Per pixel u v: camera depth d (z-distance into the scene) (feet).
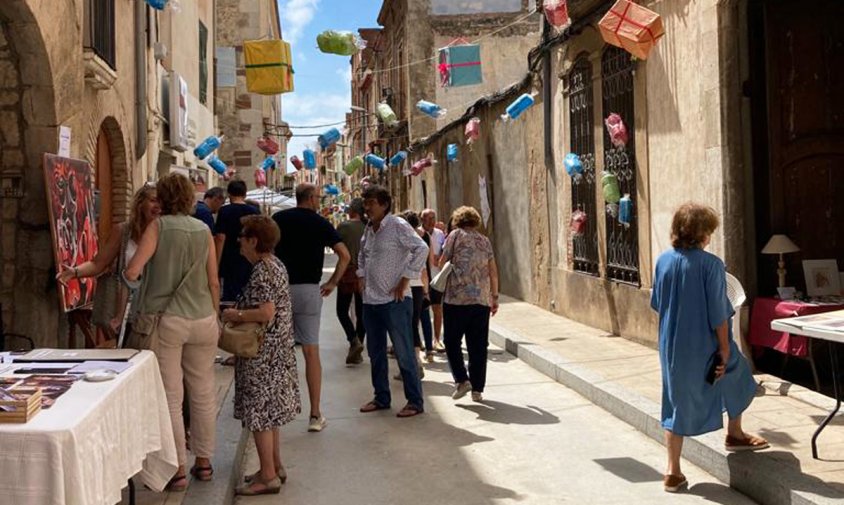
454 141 67.31
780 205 24.76
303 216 21.93
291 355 17.24
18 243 23.31
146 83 39.40
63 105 23.86
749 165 24.61
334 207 170.91
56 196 21.93
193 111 58.03
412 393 23.59
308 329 21.99
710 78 24.82
